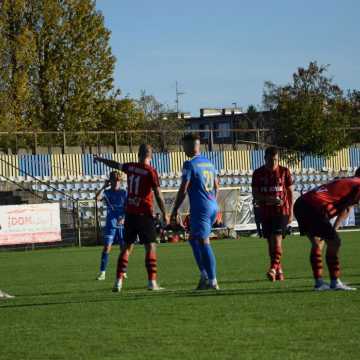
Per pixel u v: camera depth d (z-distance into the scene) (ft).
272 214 98.48
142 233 90.12
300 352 50.55
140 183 89.92
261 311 66.80
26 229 224.94
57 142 328.49
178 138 345.10
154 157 312.50
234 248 187.52
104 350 53.21
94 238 247.29
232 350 51.75
